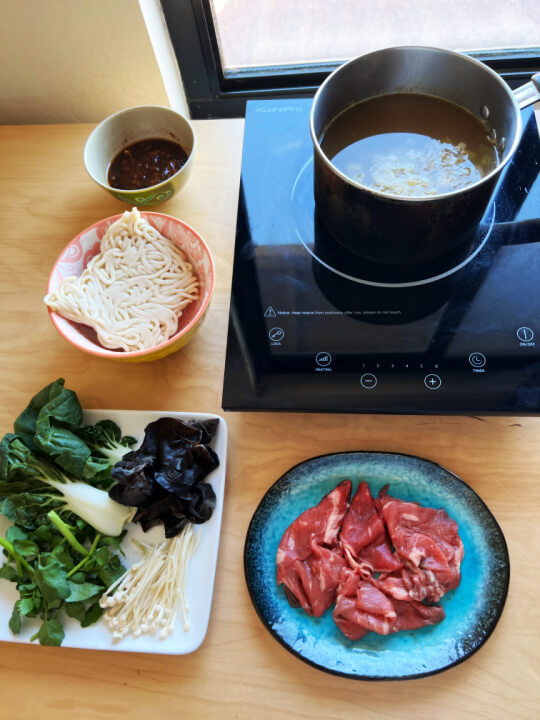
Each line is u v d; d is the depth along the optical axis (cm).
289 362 77
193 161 99
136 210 85
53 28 97
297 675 66
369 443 77
